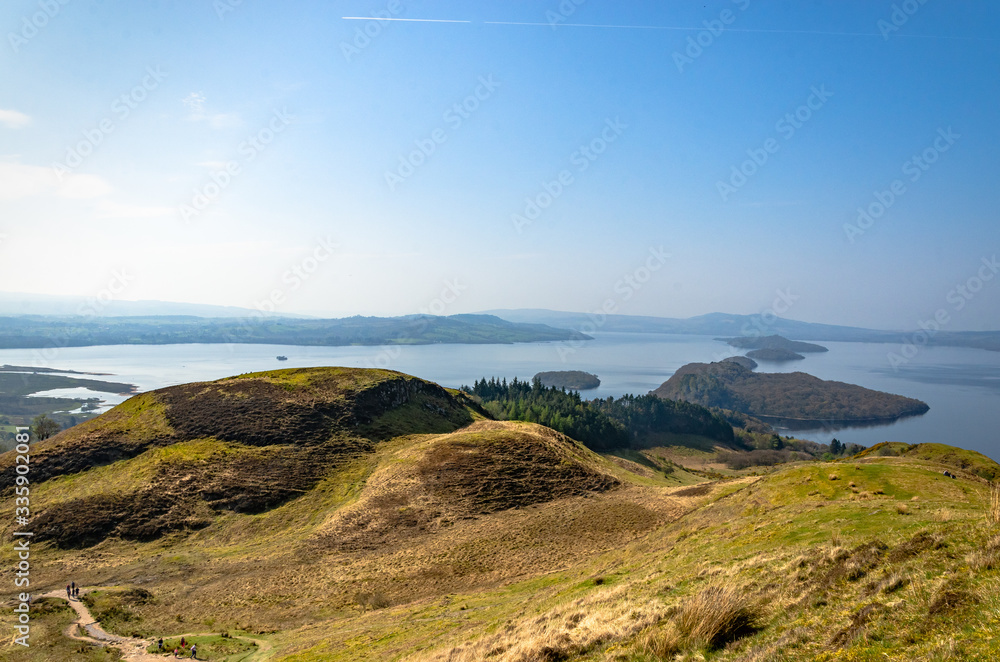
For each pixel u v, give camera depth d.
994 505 12.80
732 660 9.55
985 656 6.64
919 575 10.04
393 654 20.33
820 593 11.27
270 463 58.09
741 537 21.77
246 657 25.91
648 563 23.59
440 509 50.31
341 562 41.09
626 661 10.98
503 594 29.59
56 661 26.28
